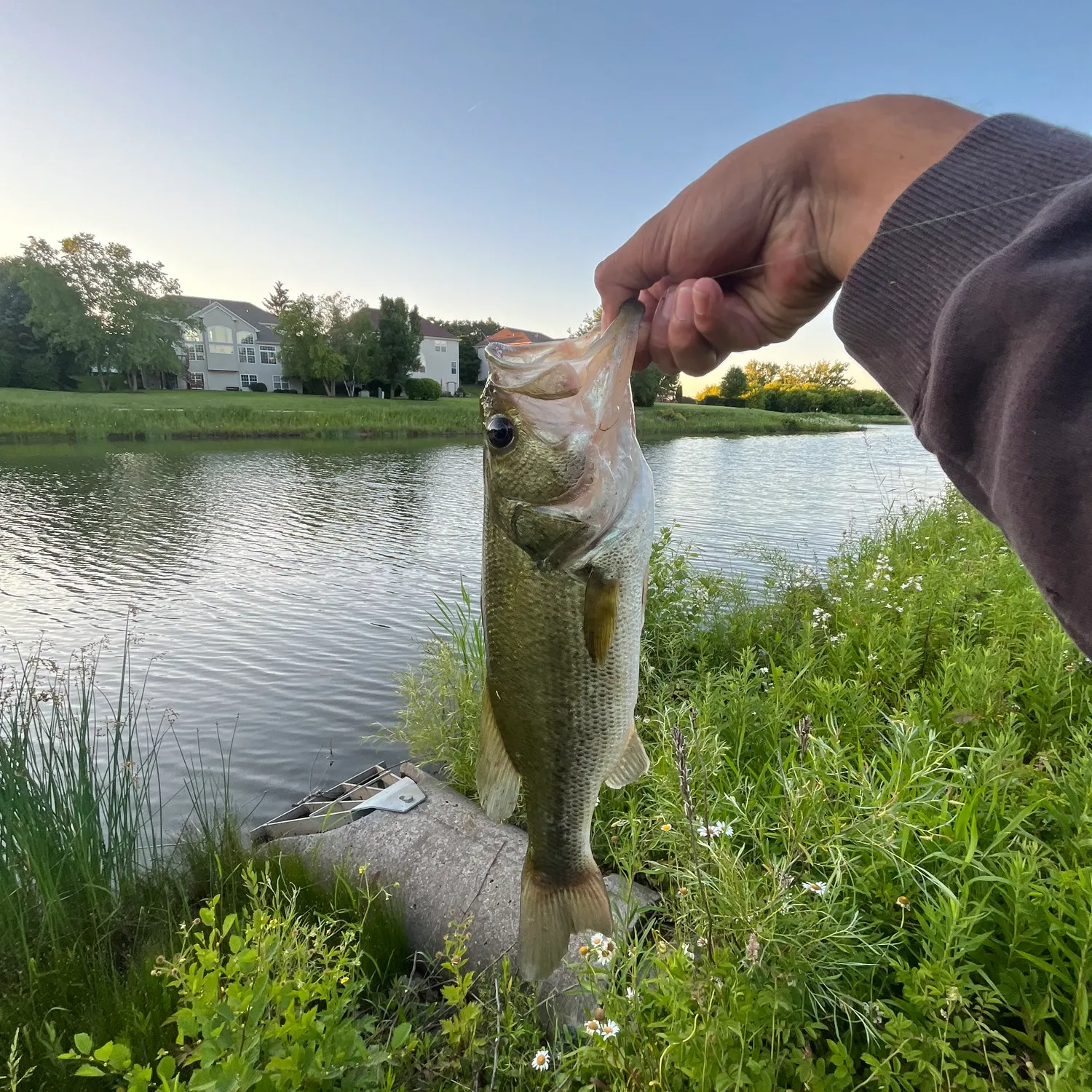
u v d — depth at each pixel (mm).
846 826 2699
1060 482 821
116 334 63781
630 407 1987
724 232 1643
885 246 1102
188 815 5367
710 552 13234
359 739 6715
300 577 12758
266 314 83750
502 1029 2732
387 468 28672
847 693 4441
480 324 92875
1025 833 2783
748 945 2174
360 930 3252
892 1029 2025
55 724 5918
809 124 1471
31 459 29016
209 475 25484
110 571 13023
